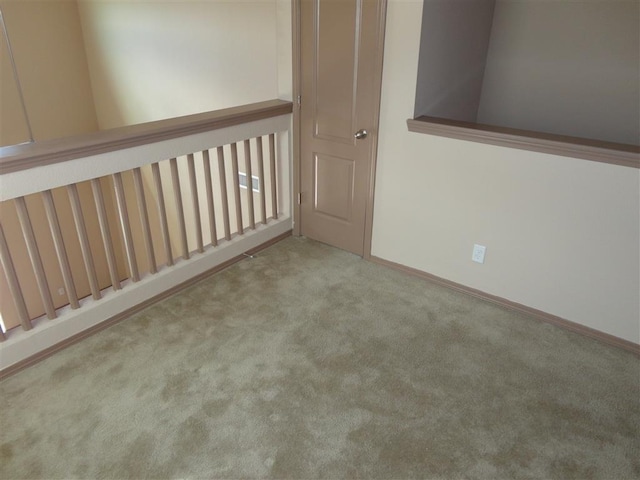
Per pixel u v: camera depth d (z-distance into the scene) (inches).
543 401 79.0
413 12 93.6
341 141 116.4
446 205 104.7
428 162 103.7
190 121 98.1
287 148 126.7
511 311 103.2
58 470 65.5
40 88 177.0
